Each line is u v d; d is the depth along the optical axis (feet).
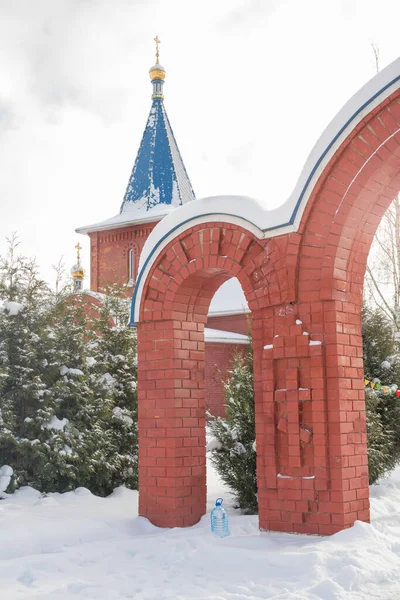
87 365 37.09
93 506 30.19
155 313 28.32
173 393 27.37
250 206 25.77
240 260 25.94
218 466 30.68
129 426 37.96
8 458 33.81
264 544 22.30
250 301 25.59
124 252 99.30
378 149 23.24
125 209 101.40
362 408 24.07
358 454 23.45
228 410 31.32
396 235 60.49
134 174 102.27
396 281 60.29
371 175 23.57
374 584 18.33
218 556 21.11
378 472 34.60
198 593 18.28
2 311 35.06
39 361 34.81
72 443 33.50
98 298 64.44
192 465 27.48
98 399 36.50
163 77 103.35
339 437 22.79
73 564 21.67
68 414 34.96
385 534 22.74
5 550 22.75
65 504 30.63
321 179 23.97
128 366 39.78
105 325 40.86
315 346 23.48
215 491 36.09
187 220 27.40
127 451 38.06
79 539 24.59
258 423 24.88
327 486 22.75
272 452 24.21
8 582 19.89
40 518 26.50
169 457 27.04
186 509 26.91
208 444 30.86
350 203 23.79
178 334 28.02
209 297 29.04
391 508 29.09
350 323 24.21
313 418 23.27
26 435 33.76
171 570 20.76
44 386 33.73
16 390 33.83
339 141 23.76
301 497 23.22
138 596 18.10
